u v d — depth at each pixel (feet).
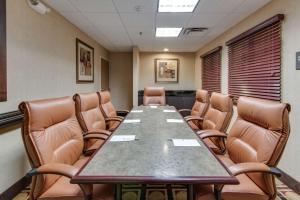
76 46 14.48
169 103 23.15
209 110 10.41
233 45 14.49
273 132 5.02
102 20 12.88
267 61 10.37
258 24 10.84
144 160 4.51
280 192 8.21
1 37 7.06
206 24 13.87
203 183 3.65
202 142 5.90
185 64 25.67
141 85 25.62
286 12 8.89
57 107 5.82
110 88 25.88
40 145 4.85
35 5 8.86
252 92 11.93
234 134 6.44
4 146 7.43
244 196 4.75
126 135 6.64
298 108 8.23
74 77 14.25
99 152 5.03
